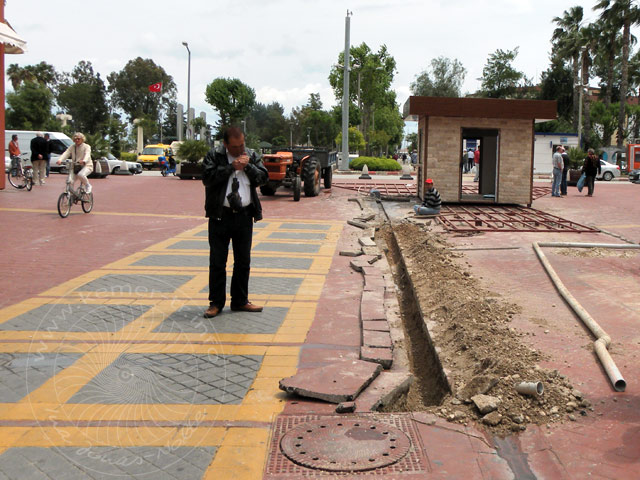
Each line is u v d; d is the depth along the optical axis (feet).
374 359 15.83
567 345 16.16
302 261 29.96
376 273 26.63
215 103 224.94
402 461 10.55
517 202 55.62
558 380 13.56
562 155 66.39
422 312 20.54
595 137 198.29
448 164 56.24
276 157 61.77
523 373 13.78
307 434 11.55
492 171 60.70
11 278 24.85
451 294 21.49
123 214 47.60
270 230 40.86
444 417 12.39
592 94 263.29
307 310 20.92
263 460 10.59
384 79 233.55
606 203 58.85
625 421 11.85
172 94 333.83
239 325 18.90
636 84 209.36
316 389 13.32
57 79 307.78
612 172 115.85
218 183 18.95
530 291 22.25
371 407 12.91
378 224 44.55
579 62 196.85
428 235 36.11
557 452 10.80
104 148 105.91
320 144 359.46
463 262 27.89
